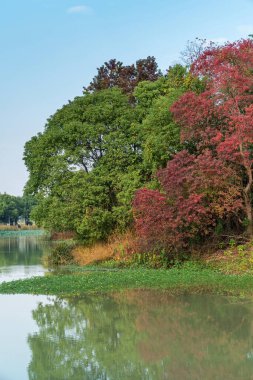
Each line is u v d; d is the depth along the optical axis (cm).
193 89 3112
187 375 1177
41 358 1321
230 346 1403
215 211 2714
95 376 1180
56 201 3522
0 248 5869
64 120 3691
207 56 2875
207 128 2689
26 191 3834
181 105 2741
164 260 2931
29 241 7788
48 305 2038
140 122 3578
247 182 2836
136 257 3112
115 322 1717
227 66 2705
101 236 3534
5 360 1308
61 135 3612
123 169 3469
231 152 2573
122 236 3384
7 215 13700
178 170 2678
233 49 2723
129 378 1161
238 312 1795
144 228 2748
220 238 2914
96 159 3628
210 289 2259
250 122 2472
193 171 2627
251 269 2516
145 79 4722
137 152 3491
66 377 1173
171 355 1338
